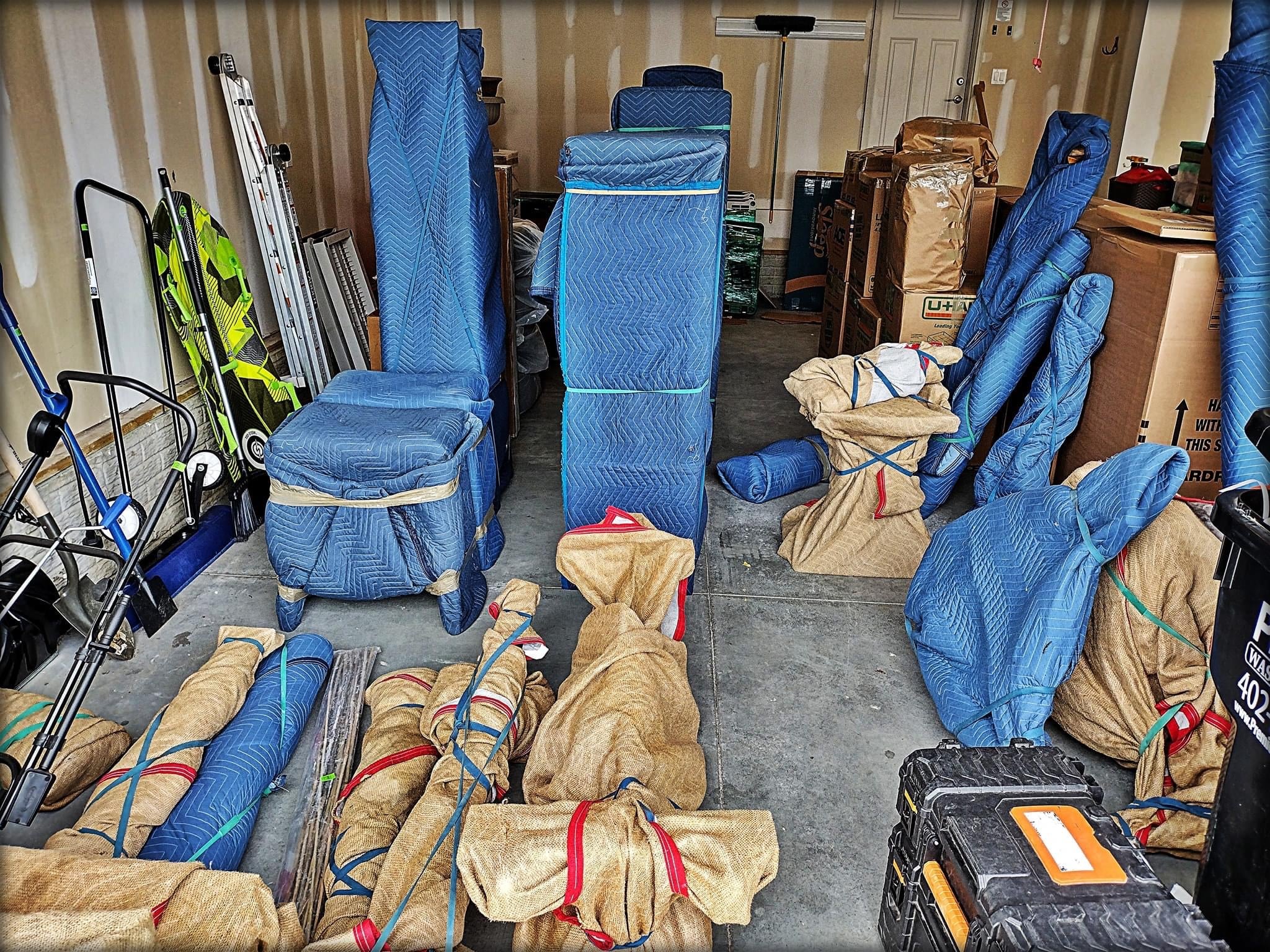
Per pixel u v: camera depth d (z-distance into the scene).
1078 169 3.19
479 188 3.14
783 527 3.49
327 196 4.48
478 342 3.20
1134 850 1.37
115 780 1.91
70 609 2.23
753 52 6.87
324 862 1.88
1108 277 3.03
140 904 1.48
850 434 3.16
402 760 2.04
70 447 2.04
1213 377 2.74
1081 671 2.29
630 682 2.08
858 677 2.61
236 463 3.22
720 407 4.93
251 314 3.42
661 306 2.70
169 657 2.61
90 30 2.68
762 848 1.60
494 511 3.26
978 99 5.52
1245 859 1.32
